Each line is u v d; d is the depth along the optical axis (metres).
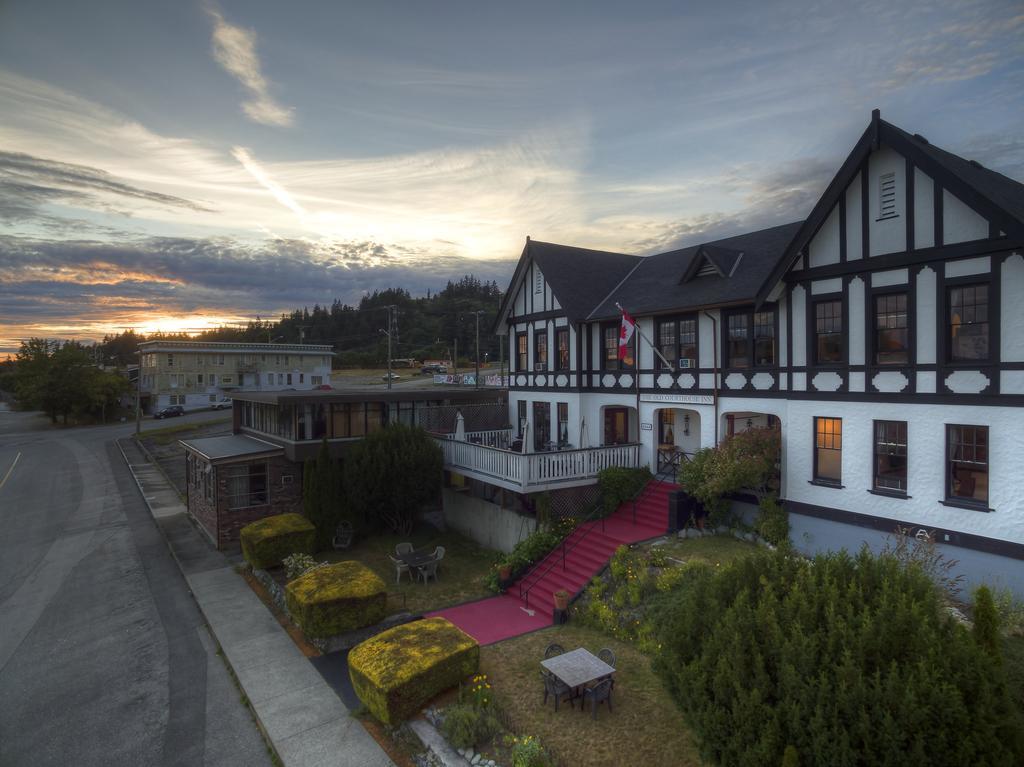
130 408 81.38
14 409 87.19
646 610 14.16
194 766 10.47
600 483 20.70
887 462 15.20
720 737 7.11
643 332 22.28
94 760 10.69
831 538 16.28
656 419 21.95
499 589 18.00
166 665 14.15
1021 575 12.70
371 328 159.12
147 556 22.52
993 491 13.14
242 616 16.58
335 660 14.00
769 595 7.69
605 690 10.72
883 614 6.96
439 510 26.28
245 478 23.17
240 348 76.88
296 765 10.20
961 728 6.04
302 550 20.41
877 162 15.05
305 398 23.34
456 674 11.85
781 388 17.58
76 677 13.70
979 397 13.28
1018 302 12.63
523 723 10.70
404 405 26.42
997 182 16.66
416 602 17.45
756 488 17.89
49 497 33.19
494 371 95.50
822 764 6.34
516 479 19.62
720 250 20.98
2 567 21.97
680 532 18.11
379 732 11.12
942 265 13.85
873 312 15.33
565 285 25.23
